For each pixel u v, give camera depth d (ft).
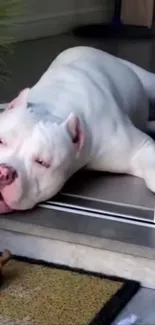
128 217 3.48
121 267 3.28
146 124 4.52
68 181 3.87
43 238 3.41
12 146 3.39
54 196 3.67
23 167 3.35
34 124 3.43
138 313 3.01
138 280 3.25
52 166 3.38
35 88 3.98
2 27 4.52
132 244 3.23
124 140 3.81
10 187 3.33
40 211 3.51
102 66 4.22
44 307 3.03
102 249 3.30
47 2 8.31
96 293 3.13
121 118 3.90
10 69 6.49
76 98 3.84
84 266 3.35
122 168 3.89
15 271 3.31
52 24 8.45
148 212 3.54
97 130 3.76
